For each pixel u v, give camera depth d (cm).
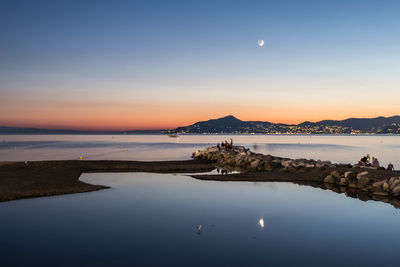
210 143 12294
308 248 1132
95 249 1105
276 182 2683
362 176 2394
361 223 1452
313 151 7775
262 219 1512
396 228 1375
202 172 3459
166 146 9644
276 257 1045
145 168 3681
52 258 1025
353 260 1026
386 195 2075
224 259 1025
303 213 1625
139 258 1028
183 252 1082
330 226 1401
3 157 5281
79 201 1877
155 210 1669
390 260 1025
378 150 8031
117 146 9469
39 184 2275
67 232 1289
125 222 1435
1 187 2122
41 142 12400
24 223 1409
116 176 3072
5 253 1066
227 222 1454
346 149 8631
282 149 8800
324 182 2647
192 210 1678
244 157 4244
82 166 3716
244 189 2328
